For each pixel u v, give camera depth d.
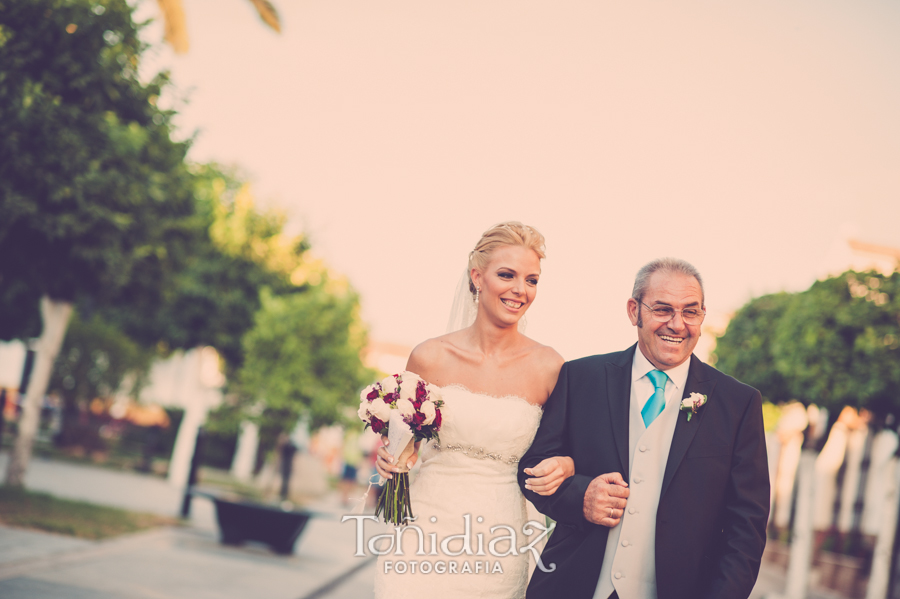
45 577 6.53
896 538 13.77
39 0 8.30
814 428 12.84
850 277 10.85
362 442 27.52
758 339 12.59
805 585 12.66
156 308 11.62
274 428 16.62
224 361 19.98
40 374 11.31
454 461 3.73
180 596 6.81
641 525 3.00
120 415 26.56
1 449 17.73
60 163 8.43
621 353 3.32
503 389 3.78
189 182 11.20
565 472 3.13
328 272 19.36
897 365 10.31
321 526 16.70
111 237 9.16
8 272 9.55
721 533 2.97
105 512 11.05
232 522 11.05
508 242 3.72
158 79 9.82
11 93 8.20
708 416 3.03
